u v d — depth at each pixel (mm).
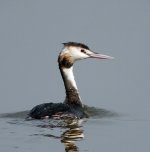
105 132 17031
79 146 15570
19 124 17438
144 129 17516
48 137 16109
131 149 15500
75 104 19906
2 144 15477
